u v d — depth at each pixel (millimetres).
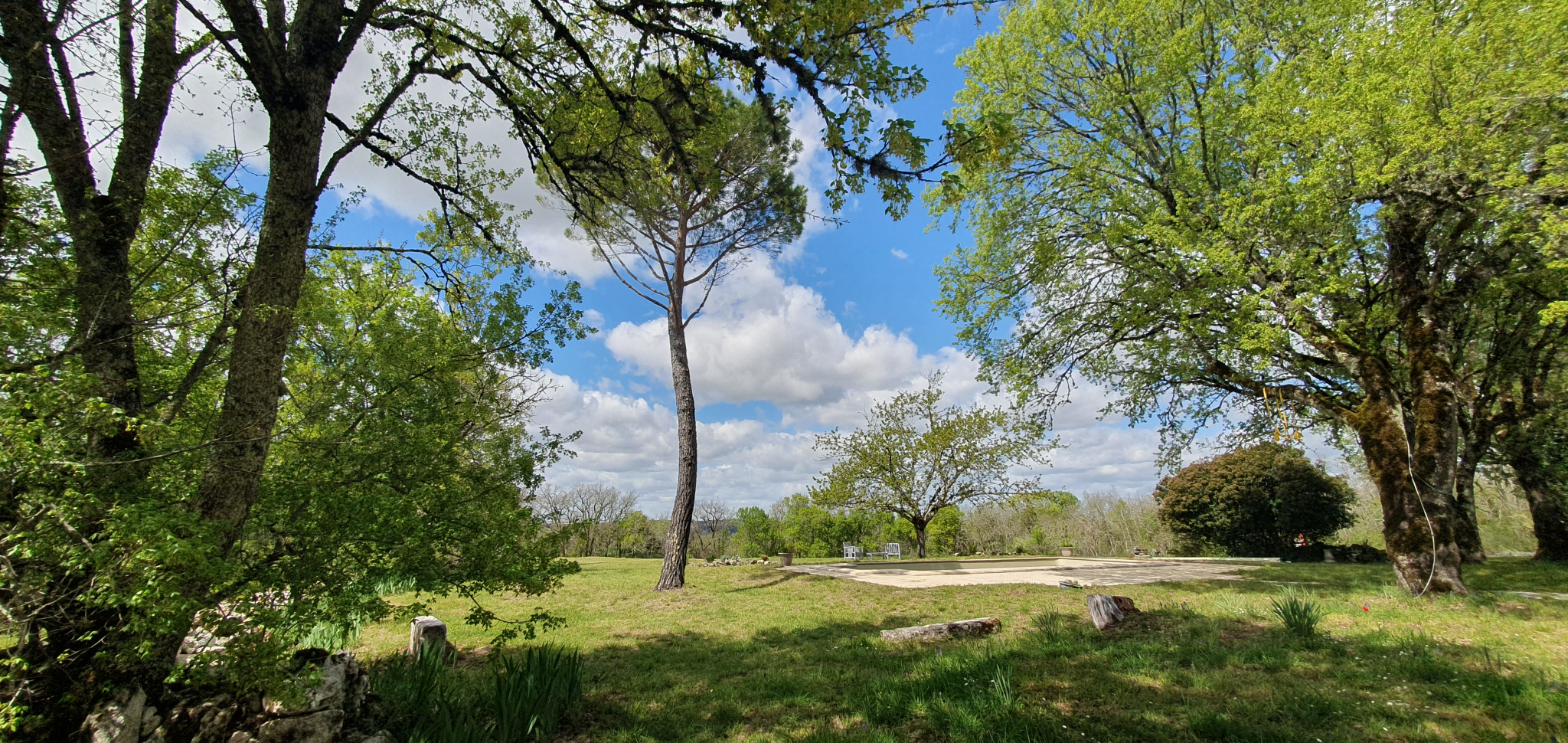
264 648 3328
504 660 6168
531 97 6797
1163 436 16188
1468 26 8297
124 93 4656
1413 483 9422
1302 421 15539
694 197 14148
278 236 4414
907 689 5586
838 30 4598
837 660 7102
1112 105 13008
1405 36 8336
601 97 6723
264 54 4215
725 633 9000
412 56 6156
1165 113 12977
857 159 5035
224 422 4141
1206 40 12125
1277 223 9492
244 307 4328
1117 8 12258
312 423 5004
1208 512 25422
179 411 4578
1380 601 8820
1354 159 8445
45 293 3664
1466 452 15383
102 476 3412
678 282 15102
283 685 3480
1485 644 6020
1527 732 3883
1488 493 24141
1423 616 7602
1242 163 11578
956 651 6828
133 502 3467
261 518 4594
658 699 5887
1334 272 9961
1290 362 12227
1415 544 9203
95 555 2877
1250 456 24922
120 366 4176
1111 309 13461
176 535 3184
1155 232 10633
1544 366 14141
